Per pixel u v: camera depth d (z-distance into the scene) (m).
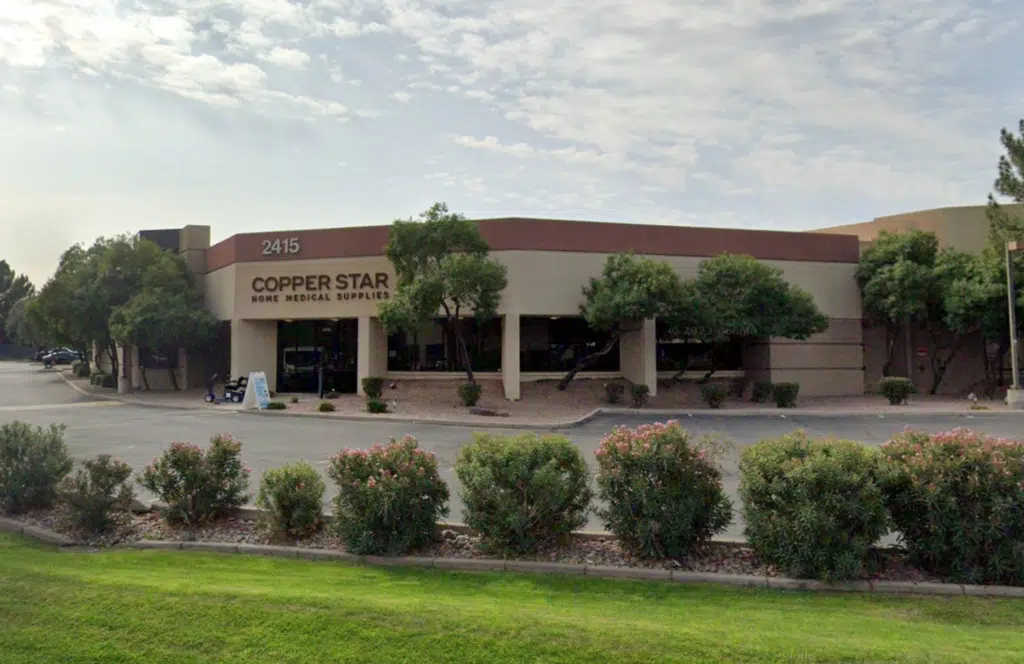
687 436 7.44
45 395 34.97
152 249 35.59
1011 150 27.34
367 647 4.70
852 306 30.45
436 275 23.62
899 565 7.00
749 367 30.33
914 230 30.33
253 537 8.20
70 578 6.02
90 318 35.38
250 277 30.14
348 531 7.41
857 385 30.41
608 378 28.47
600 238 27.45
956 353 31.38
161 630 4.99
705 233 28.56
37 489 9.24
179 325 30.94
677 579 6.75
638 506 7.20
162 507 8.95
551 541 7.60
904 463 6.91
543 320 28.39
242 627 5.00
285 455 15.22
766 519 6.88
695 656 4.55
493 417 22.42
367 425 21.06
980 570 6.54
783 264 29.55
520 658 4.55
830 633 5.18
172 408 26.95
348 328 30.89
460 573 6.92
